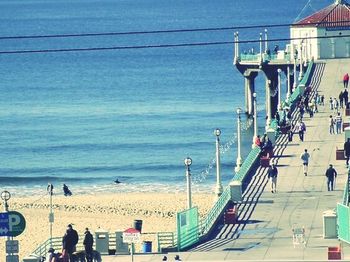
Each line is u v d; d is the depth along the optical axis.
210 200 169.88
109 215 160.62
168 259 102.62
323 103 178.38
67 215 161.38
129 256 104.88
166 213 160.62
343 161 142.75
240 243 108.31
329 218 108.38
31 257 100.88
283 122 159.75
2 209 168.25
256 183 132.62
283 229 112.94
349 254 101.31
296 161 143.00
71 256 97.56
